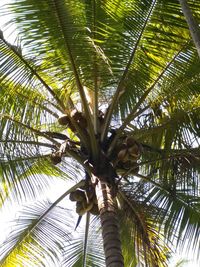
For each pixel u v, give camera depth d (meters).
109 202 7.70
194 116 8.37
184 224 9.09
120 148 8.34
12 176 9.30
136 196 9.20
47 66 7.41
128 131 8.70
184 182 8.74
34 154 9.21
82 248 10.41
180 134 8.52
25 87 8.05
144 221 9.09
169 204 9.15
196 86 7.96
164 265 8.95
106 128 8.32
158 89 8.11
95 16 7.12
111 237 7.32
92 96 8.83
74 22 6.99
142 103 8.50
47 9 6.96
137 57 7.40
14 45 7.41
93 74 7.29
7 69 7.68
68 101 8.47
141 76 7.58
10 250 9.76
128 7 7.20
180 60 7.70
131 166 8.46
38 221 9.92
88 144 8.25
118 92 7.76
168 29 7.40
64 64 7.31
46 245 9.87
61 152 8.24
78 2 7.06
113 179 8.03
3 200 9.77
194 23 5.10
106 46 7.18
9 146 8.69
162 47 7.60
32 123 8.64
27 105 8.42
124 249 9.78
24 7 7.03
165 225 9.09
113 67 7.27
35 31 7.07
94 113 8.38
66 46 7.07
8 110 8.40
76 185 8.87
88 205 8.41
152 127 8.61
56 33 7.03
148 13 7.19
